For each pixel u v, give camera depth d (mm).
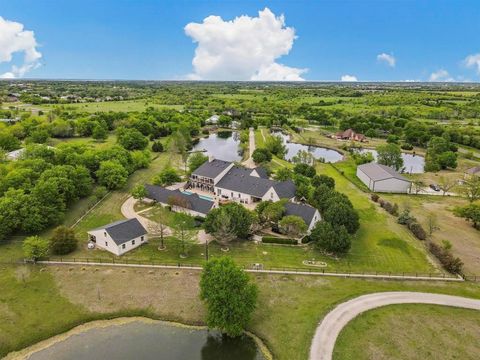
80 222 79375
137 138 150375
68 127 170750
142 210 87375
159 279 58156
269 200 85875
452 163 138125
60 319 49000
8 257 63062
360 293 54875
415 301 53031
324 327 47281
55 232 65812
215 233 68875
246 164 137875
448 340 45281
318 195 87562
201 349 45062
